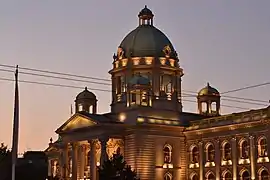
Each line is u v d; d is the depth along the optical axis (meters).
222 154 88.25
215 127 89.12
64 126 98.94
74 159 96.19
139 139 89.56
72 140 96.69
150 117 92.25
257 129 82.62
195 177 92.56
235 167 85.31
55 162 111.38
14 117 41.66
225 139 88.00
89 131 92.31
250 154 83.00
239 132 85.50
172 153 93.38
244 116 85.19
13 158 41.44
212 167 89.69
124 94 98.44
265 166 80.56
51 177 88.44
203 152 91.50
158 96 94.75
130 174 73.94
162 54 100.31
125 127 90.31
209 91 107.06
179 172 93.44
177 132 94.62
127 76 99.38
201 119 96.50
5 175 60.03
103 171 73.44
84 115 93.19
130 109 92.44
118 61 101.94
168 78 100.69
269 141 80.19
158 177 90.31
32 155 125.00
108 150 94.19
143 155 89.19
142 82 93.50
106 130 89.12
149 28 103.62
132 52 100.25
